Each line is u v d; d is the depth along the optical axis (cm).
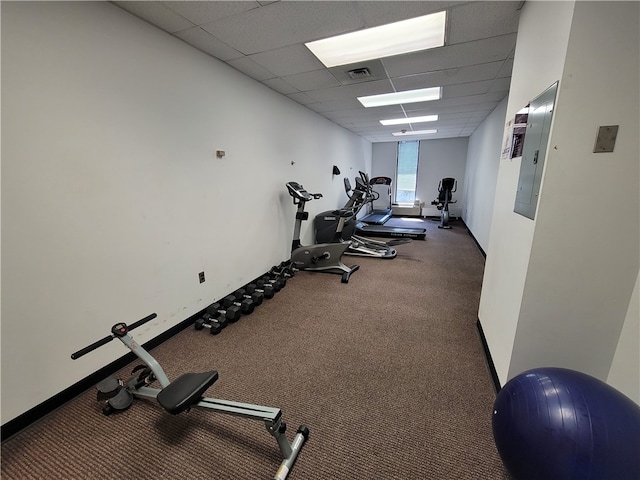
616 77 106
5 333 138
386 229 631
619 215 116
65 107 153
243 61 263
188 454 132
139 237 200
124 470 126
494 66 276
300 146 426
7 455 133
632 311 119
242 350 213
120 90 180
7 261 136
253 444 137
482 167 532
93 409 159
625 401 93
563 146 116
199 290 258
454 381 179
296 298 305
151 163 204
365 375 185
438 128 634
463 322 251
